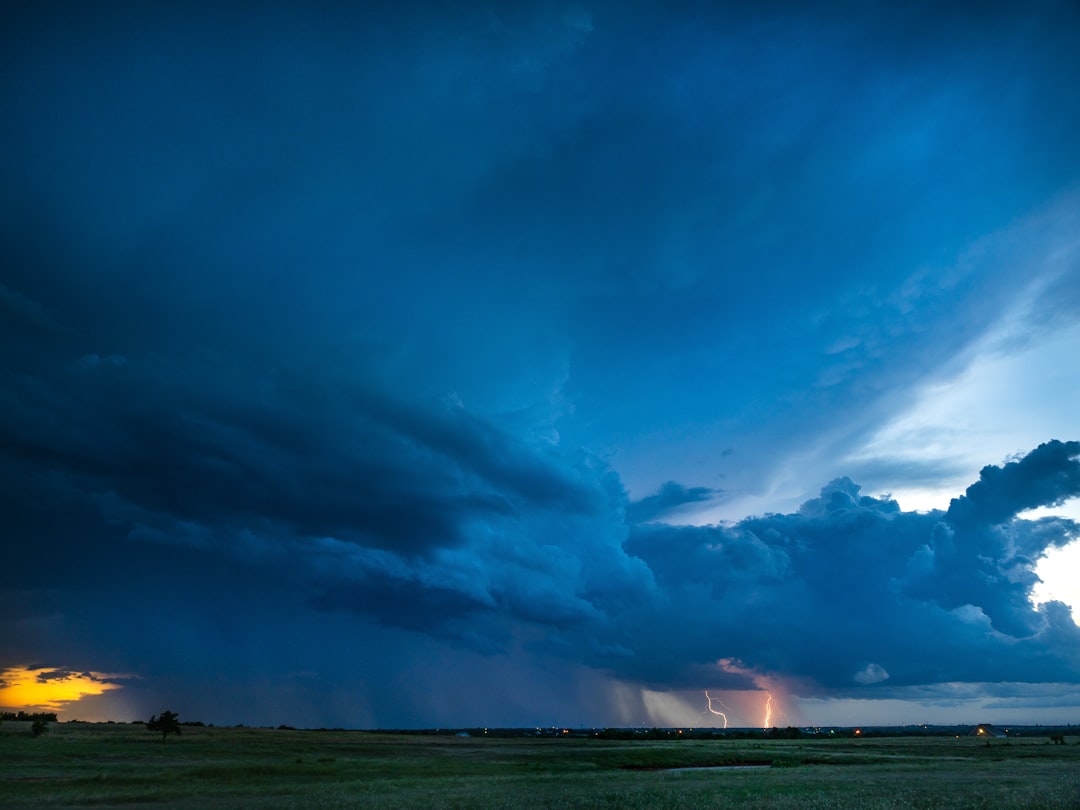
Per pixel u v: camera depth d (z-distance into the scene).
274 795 45.59
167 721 109.19
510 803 39.66
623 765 84.69
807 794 43.22
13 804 39.81
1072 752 104.25
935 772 64.19
